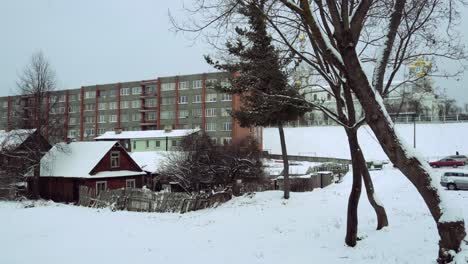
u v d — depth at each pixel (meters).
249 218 20.06
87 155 39.69
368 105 7.23
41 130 40.75
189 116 84.31
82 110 100.50
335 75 10.95
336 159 71.06
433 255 8.30
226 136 79.19
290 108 22.86
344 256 9.88
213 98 81.69
